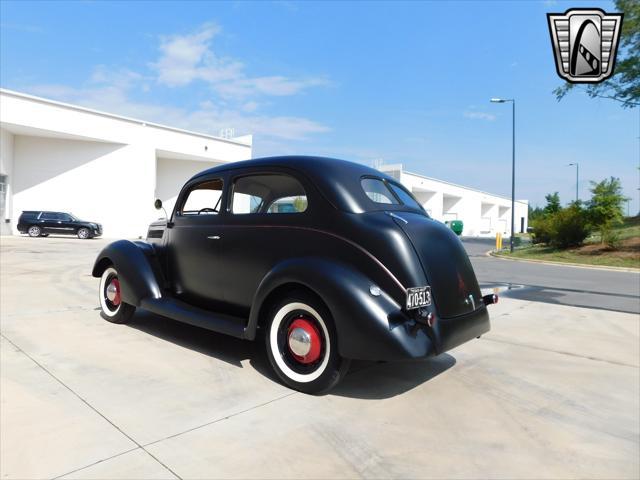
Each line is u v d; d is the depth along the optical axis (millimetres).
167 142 29734
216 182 4035
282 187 3418
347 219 3016
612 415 2873
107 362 3490
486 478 2092
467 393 3160
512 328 5234
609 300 7480
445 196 56625
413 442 2416
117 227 27594
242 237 3510
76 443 2248
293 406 2816
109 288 4766
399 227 2996
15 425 2416
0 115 22297
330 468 2119
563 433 2594
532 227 24578
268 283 3119
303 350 3018
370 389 3174
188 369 3406
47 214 23891
